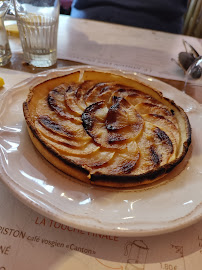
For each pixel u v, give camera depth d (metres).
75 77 0.22
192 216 0.13
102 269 0.12
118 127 0.18
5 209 0.14
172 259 0.13
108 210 0.13
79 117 0.19
